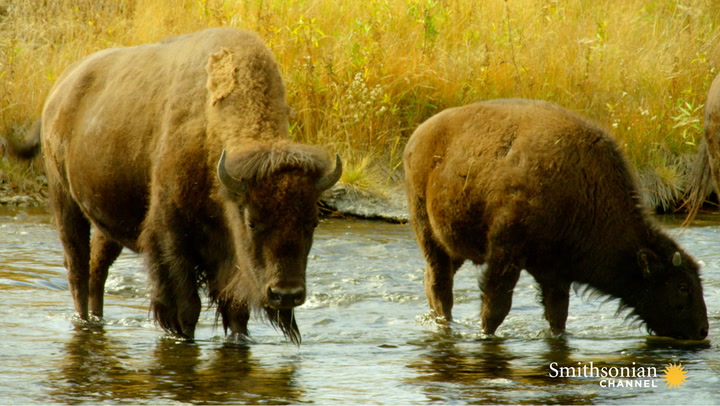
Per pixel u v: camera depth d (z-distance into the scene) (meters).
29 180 48.81
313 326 26.80
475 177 26.02
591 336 26.17
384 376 20.73
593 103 51.75
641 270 25.25
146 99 24.95
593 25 59.19
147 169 24.41
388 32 54.53
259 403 18.27
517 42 54.56
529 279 33.56
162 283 23.70
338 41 52.81
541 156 25.11
